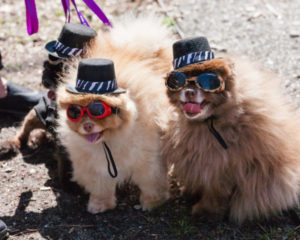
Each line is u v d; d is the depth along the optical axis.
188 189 3.33
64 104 2.70
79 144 2.94
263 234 3.06
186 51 2.70
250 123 2.85
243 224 3.17
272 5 6.40
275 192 3.04
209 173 2.98
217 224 3.17
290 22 5.92
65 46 3.15
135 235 3.08
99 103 2.58
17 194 3.50
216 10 6.36
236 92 2.73
